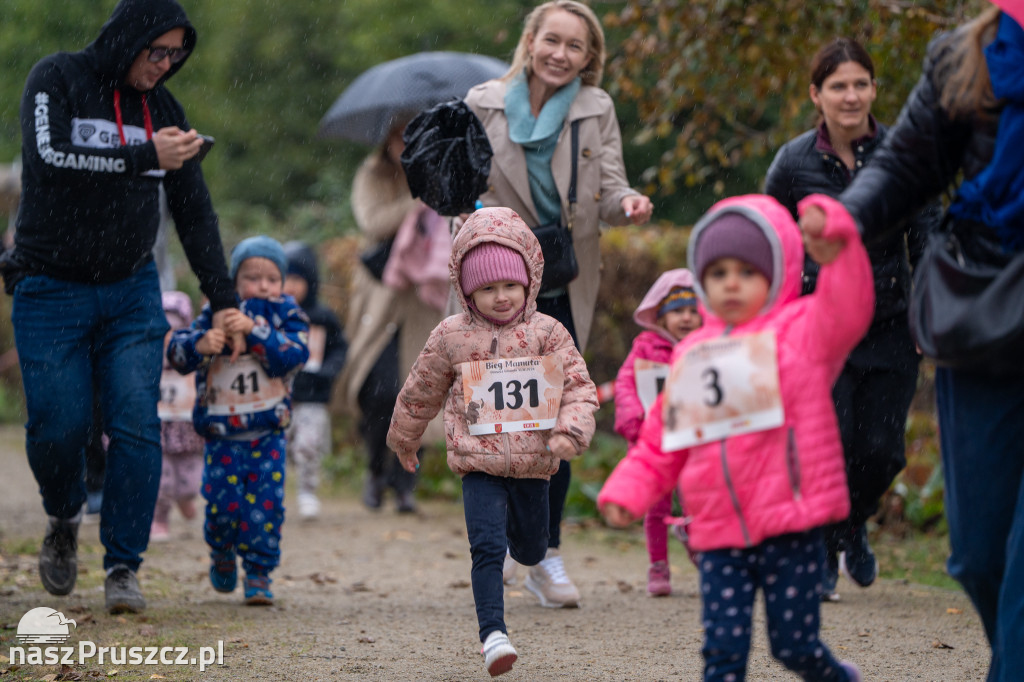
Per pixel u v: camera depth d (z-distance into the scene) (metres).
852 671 11.73
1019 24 10.65
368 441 38.09
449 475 42.03
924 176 11.85
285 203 102.88
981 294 10.73
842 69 19.19
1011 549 10.56
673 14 32.38
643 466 11.99
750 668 16.27
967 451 11.16
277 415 21.17
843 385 19.62
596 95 21.66
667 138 67.19
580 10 21.25
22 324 19.33
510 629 19.22
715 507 11.33
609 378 43.53
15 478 44.50
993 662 11.22
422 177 20.42
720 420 11.33
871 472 19.98
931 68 11.53
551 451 16.16
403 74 42.53
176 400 30.30
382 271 36.91
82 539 29.34
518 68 21.61
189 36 19.72
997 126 10.98
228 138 103.94
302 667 16.30
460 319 16.84
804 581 11.25
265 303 21.75
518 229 16.67
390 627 19.33
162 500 30.55
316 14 103.06
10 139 103.38
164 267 30.83
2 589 21.75
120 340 19.84
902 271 19.48
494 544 15.72
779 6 31.05
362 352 37.44
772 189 20.25
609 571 26.67
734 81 33.50
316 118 102.88
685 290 22.11
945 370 11.51
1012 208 10.70
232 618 19.86
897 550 28.12
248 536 21.19
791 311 11.49
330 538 32.09
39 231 19.08
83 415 19.31
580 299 21.33
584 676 15.80
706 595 11.45
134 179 19.30
